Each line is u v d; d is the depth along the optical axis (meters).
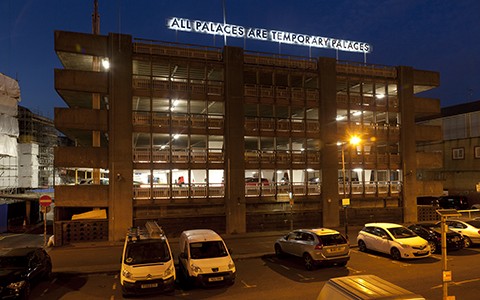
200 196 26.61
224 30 29.34
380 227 18.14
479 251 18.80
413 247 16.42
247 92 28.41
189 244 13.48
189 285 13.23
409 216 31.97
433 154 33.88
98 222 24.58
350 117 32.94
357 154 31.30
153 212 25.55
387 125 32.41
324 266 15.40
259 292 12.48
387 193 31.80
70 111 24.59
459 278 13.68
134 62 26.23
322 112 29.95
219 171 30.80
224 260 12.96
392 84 33.09
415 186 32.44
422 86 34.69
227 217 26.78
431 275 14.15
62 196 24.25
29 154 51.28
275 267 16.14
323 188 29.50
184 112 29.22
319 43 32.62
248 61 28.64
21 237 26.92
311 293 12.24
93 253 20.55
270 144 35.12
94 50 25.05
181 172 32.12
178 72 28.48
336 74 30.70
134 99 26.64
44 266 14.20
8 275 11.88
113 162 24.70
